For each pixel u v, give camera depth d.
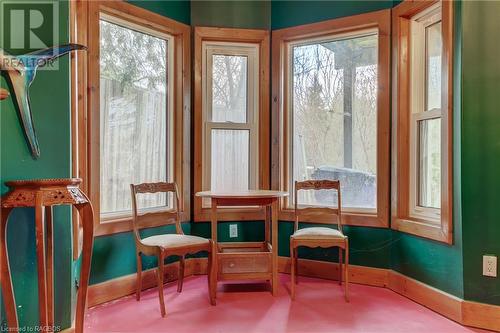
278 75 3.35
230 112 3.41
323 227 3.00
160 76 3.17
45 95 1.83
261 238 3.36
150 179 3.09
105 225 2.63
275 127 3.35
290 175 3.38
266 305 2.52
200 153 3.28
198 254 3.29
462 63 2.23
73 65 2.12
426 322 2.25
